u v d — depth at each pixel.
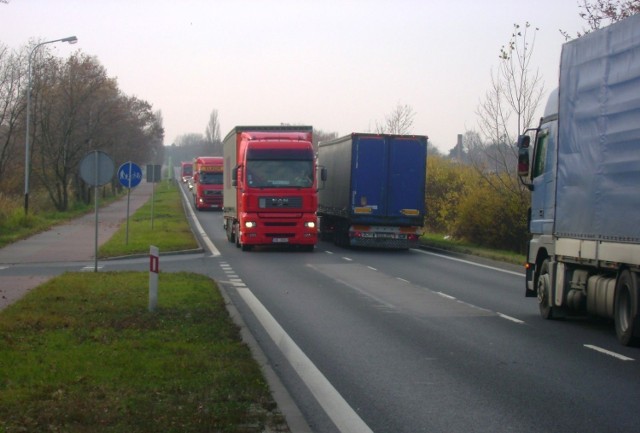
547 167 15.11
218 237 39.38
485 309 15.98
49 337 11.05
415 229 32.16
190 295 15.93
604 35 12.29
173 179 163.50
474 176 37.12
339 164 34.38
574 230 13.29
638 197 11.09
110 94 67.12
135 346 10.48
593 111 12.61
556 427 7.54
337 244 35.22
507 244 33.06
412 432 7.41
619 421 7.73
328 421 7.79
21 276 21.19
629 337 11.55
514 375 9.86
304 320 14.29
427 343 12.09
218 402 7.73
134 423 6.90
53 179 62.66
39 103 57.62
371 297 17.70
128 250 29.39
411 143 31.98
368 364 10.52
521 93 31.56
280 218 30.42
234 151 33.94
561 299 13.91
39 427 6.75
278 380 9.12
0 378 8.48
